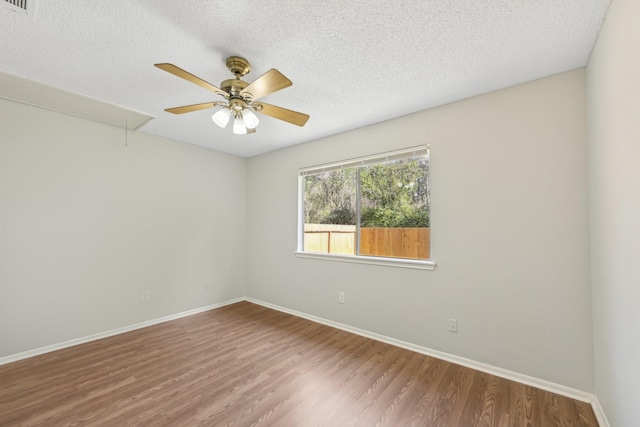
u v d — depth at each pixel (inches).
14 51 67.8
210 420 66.1
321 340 111.4
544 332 78.7
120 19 57.4
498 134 86.7
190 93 90.2
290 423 65.4
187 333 118.4
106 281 115.6
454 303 94.0
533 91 81.5
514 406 70.9
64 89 86.9
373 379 83.4
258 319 136.1
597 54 63.1
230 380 82.9
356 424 65.0
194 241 146.2
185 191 142.9
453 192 94.7
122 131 121.3
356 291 119.4
